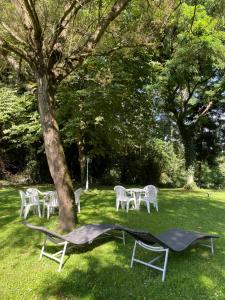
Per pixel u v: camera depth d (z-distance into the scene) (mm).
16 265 4875
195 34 11992
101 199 11078
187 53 12438
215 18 11164
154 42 6977
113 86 11961
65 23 6316
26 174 18094
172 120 20547
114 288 4129
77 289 4113
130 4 6680
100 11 6566
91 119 12773
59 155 6625
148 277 4461
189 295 3951
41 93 6613
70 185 6699
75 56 6734
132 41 6789
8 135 16453
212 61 13766
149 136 16328
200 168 20828
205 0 12086
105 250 5512
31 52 6426
